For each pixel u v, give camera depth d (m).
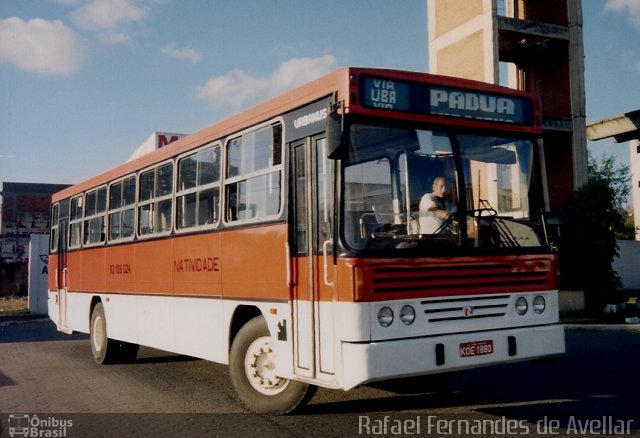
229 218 8.13
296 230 6.86
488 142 6.98
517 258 6.76
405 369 5.92
